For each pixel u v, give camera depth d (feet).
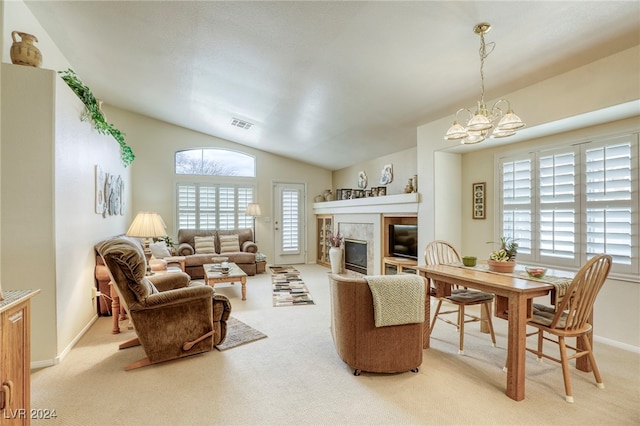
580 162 10.27
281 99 14.24
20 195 7.98
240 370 7.91
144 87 15.92
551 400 6.63
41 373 7.75
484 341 9.77
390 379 7.49
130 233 12.23
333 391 6.98
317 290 16.33
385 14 7.92
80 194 10.20
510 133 7.31
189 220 22.13
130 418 6.03
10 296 4.93
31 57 8.43
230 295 15.31
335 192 25.82
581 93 8.82
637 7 6.68
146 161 20.93
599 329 9.71
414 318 7.55
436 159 13.76
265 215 24.23
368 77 11.09
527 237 11.85
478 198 13.65
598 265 6.64
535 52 8.53
